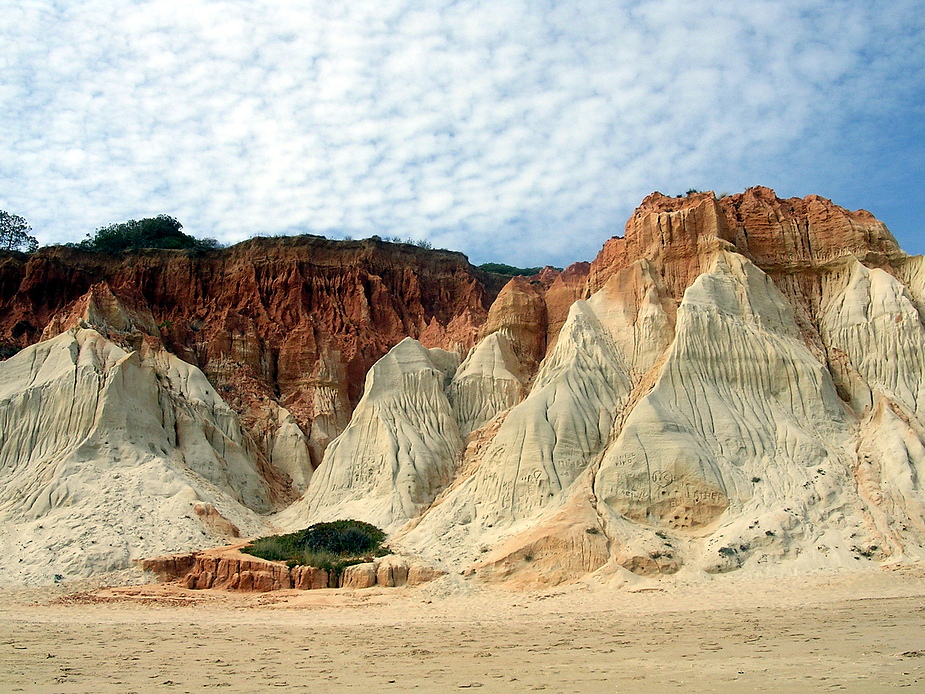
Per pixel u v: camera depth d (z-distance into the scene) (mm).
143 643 32938
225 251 99312
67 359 69562
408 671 25781
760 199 70312
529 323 76000
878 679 22250
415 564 49812
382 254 105750
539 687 22547
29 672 26250
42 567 52000
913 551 45562
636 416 55406
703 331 59312
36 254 96250
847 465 52719
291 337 87062
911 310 60469
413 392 69250
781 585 43438
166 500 59500
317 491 66500
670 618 36969
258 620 40000
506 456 57438
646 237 69125
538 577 47125
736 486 51906
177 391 73250
